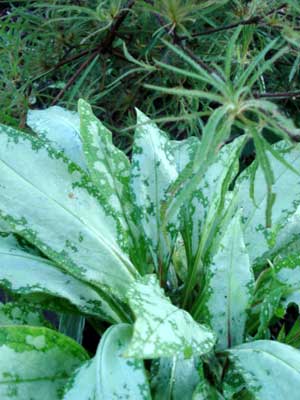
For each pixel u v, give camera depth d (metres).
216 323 0.50
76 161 0.62
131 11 0.73
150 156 0.58
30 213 0.49
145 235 0.56
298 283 0.53
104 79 0.80
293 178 0.57
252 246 0.56
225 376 0.49
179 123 0.82
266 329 0.53
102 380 0.42
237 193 0.55
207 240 0.56
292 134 0.39
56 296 0.54
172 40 0.67
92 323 0.59
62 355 0.47
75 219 0.51
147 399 0.40
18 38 0.79
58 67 0.80
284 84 0.83
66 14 0.84
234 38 0.41
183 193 0.38
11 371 0.45
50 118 0.66
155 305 0.41
